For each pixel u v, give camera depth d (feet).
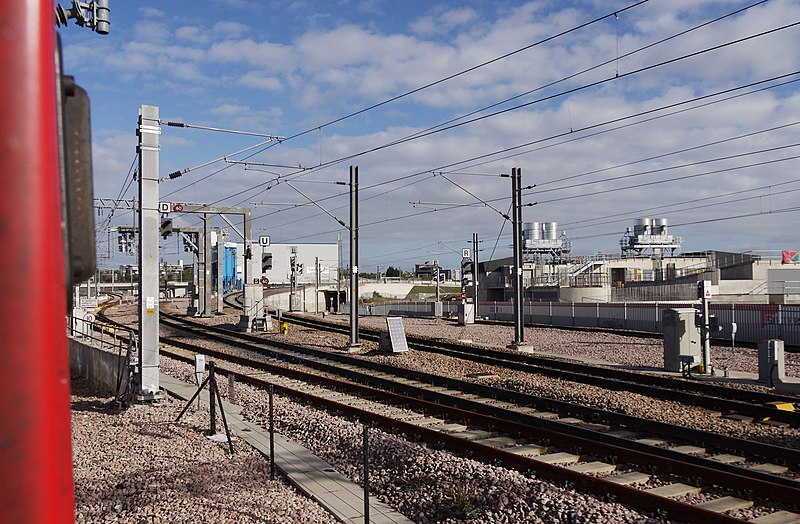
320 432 41.27
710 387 55.52
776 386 57.26
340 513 27.32
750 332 100.12
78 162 6.85
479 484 29.22
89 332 103.60
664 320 70.64
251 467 33.65
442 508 27.86
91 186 6.98
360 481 32.37
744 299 185.57
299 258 398.21
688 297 179.42
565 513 25.40
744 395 52.37
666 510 25.66
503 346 96.89
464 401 50.65
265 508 27.22
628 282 210.79
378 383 62.69
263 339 109.81
